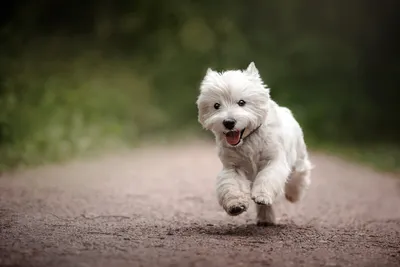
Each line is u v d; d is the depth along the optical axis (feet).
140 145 64.34
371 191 38.34
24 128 50.72
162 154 56.85
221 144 21.99
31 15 74.54
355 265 17.17
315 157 57.98
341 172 47.98
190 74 78.79
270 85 76.79
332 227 24.39
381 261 17.76
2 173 41.01
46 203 28.73
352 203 32.94
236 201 20.93
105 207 28.17
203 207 29.25
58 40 74.79
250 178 22.44
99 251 17.95
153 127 72.79
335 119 71.92
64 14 78.07
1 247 18.31
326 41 82.84
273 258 17.60
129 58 79.05
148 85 75.41
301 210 29.58
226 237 20.90
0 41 66.85
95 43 78.79
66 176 40.16
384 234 22.84
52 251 17.84
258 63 79.51
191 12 82.12
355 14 83.15
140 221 24.27
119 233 21.15
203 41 81.20
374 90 80.53
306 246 19.80
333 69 80.64
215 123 21.06
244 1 83.41
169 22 81.97
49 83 60.18
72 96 59.93
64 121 56.18
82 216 25.23
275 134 21.95
